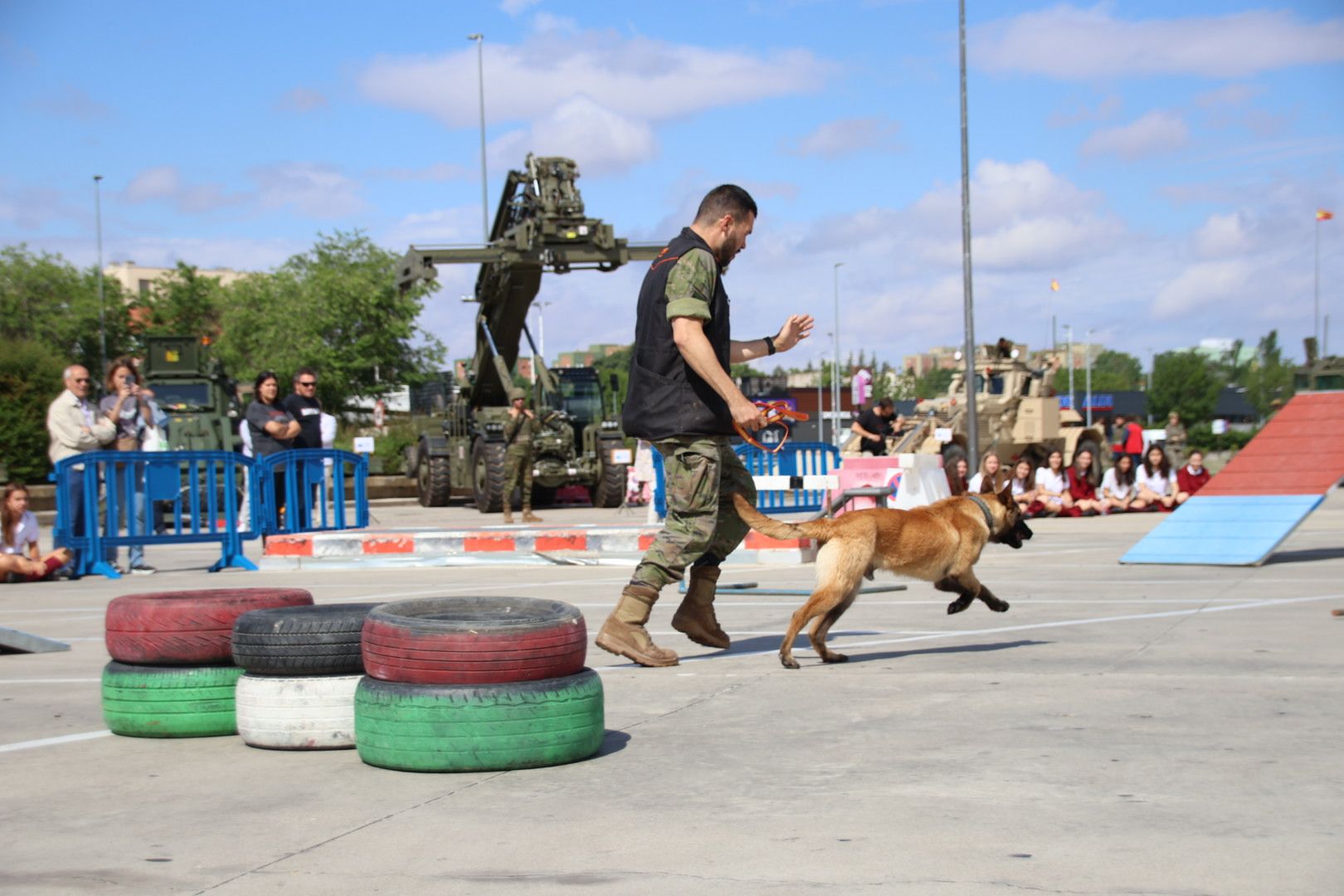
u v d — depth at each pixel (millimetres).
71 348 63500
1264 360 99812
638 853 3244
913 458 13836
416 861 3230
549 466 23938
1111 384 126000
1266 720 4605
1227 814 3438
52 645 7254
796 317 6723
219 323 72562
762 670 6051
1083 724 4609
